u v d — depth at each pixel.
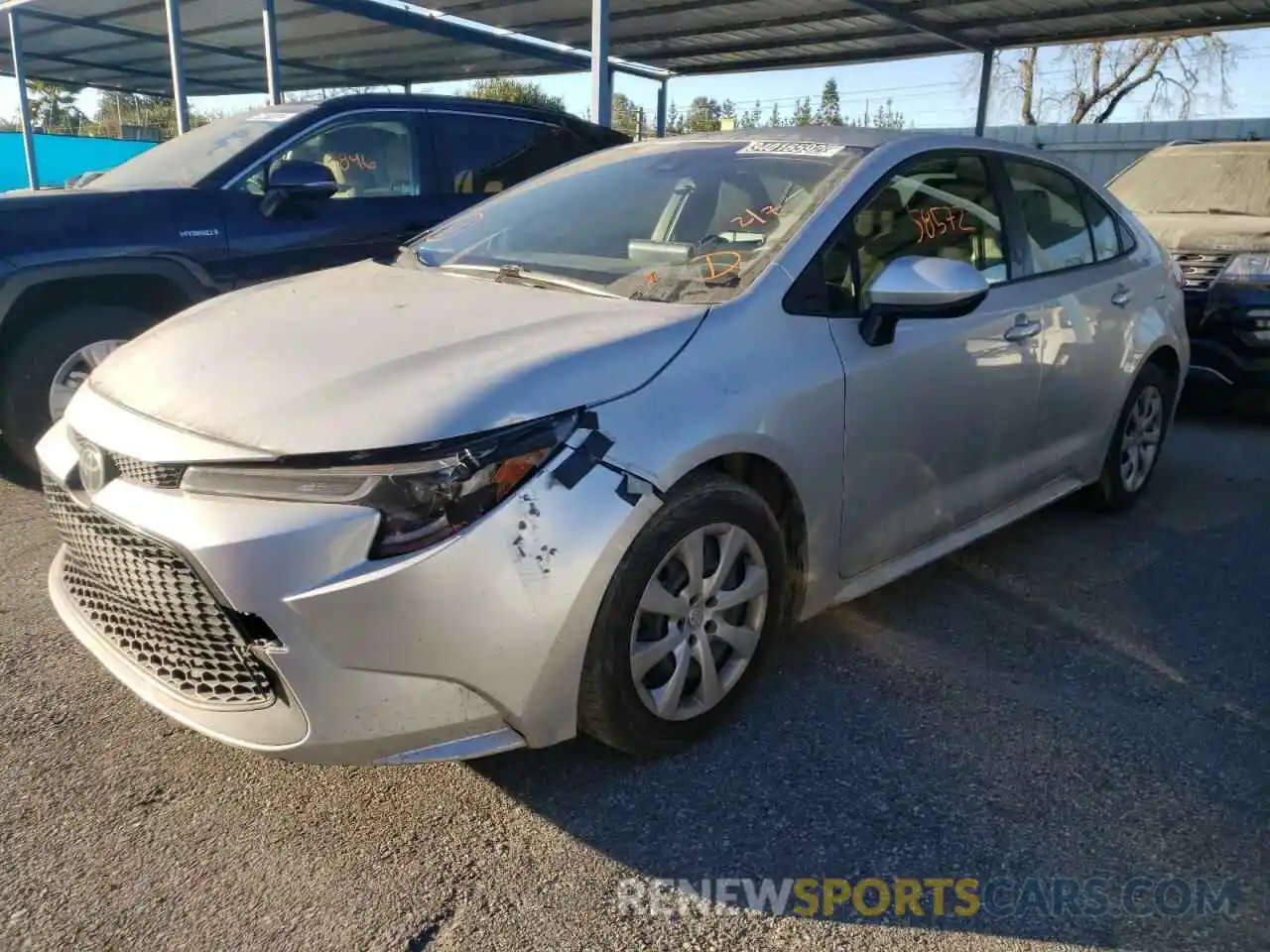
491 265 3.45
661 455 2.49
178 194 5.13
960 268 2.99
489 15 13.11
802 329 2.96
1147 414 4.88
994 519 3.90
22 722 2.94
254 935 2.16
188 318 3.09
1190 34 12.92
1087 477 4.53
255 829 2.50
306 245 5.47
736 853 2.45
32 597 3.76
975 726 2.99
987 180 3.90
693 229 3.35
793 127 3.91
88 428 2.54
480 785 2.69
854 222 3.24
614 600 2.47
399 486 2.19
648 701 2.64
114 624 2.57
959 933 2.21
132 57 18.28
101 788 2.64
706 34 13.76
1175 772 2.79
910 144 3.59
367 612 2.16
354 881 2.33
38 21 15.18
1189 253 6.70
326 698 2.21
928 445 3.38
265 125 5.65
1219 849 2.48
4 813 2.53
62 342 4.89
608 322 2.71
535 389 2.38
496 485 2.26
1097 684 3.26
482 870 2.38
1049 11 11.97
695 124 27.98
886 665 3.34
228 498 2.23
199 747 2.84
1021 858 2.44
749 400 2.72
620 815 2.57
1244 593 4.01
